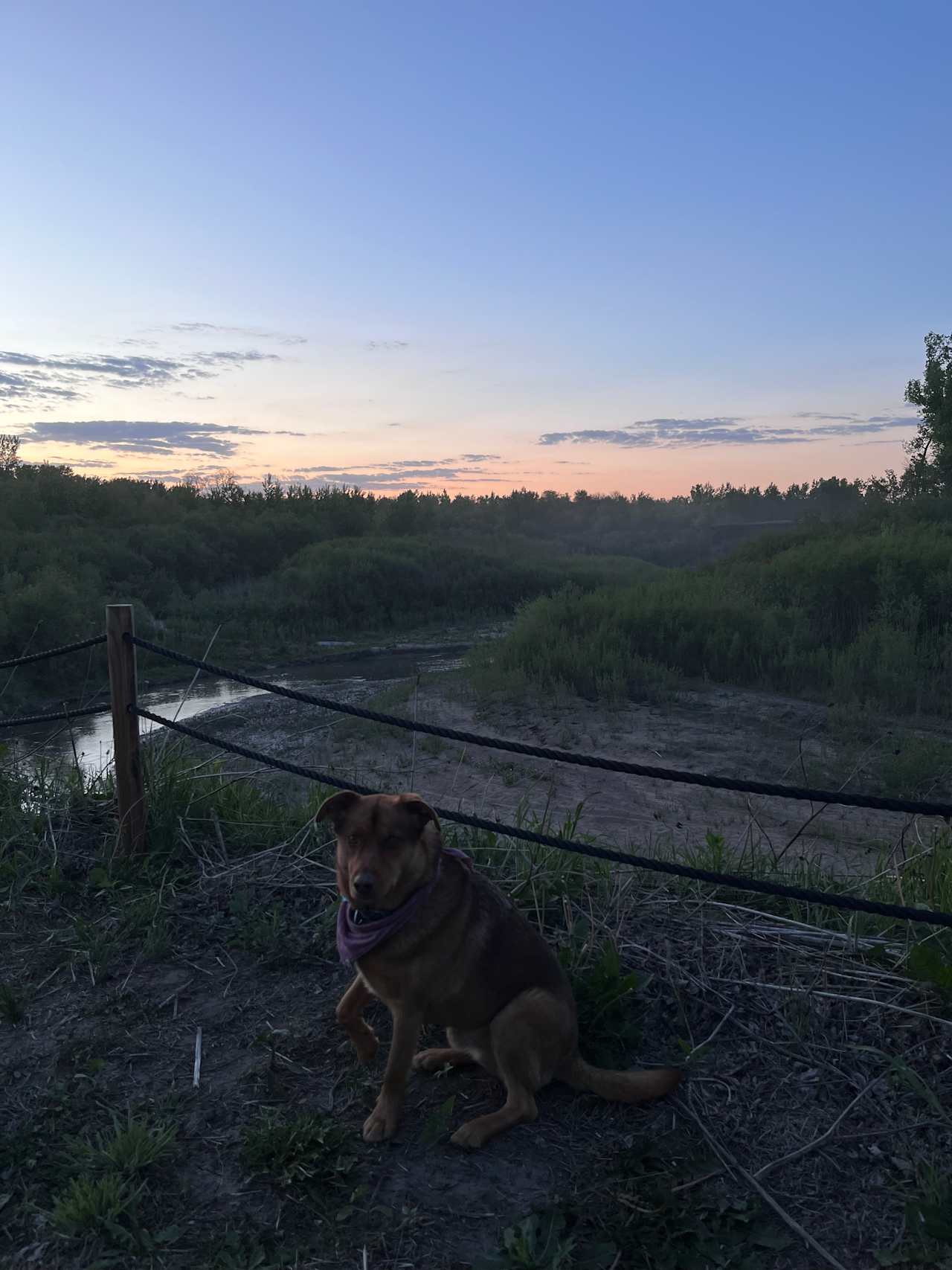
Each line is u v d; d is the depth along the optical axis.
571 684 17.09
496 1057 3.53
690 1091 3.79
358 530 52.97
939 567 18.73
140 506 44.50
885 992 4.31
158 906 5.21
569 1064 3.66
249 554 41.97
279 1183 3.23
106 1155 3.28
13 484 40.91
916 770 11.52
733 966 4.57
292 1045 4.09
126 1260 2.90
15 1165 3.30
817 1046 4.01
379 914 3.45
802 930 4.84
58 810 6.41
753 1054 4.00
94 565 33.22
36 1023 4.21
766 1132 3.55
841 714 14.12
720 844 5.81
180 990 4.52
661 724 14.72
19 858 5.77
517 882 5.31
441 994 3.50
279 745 14.97
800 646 17.77
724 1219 3.12
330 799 3.58
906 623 17.56
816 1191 3.26
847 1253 3.00
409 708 16.52
